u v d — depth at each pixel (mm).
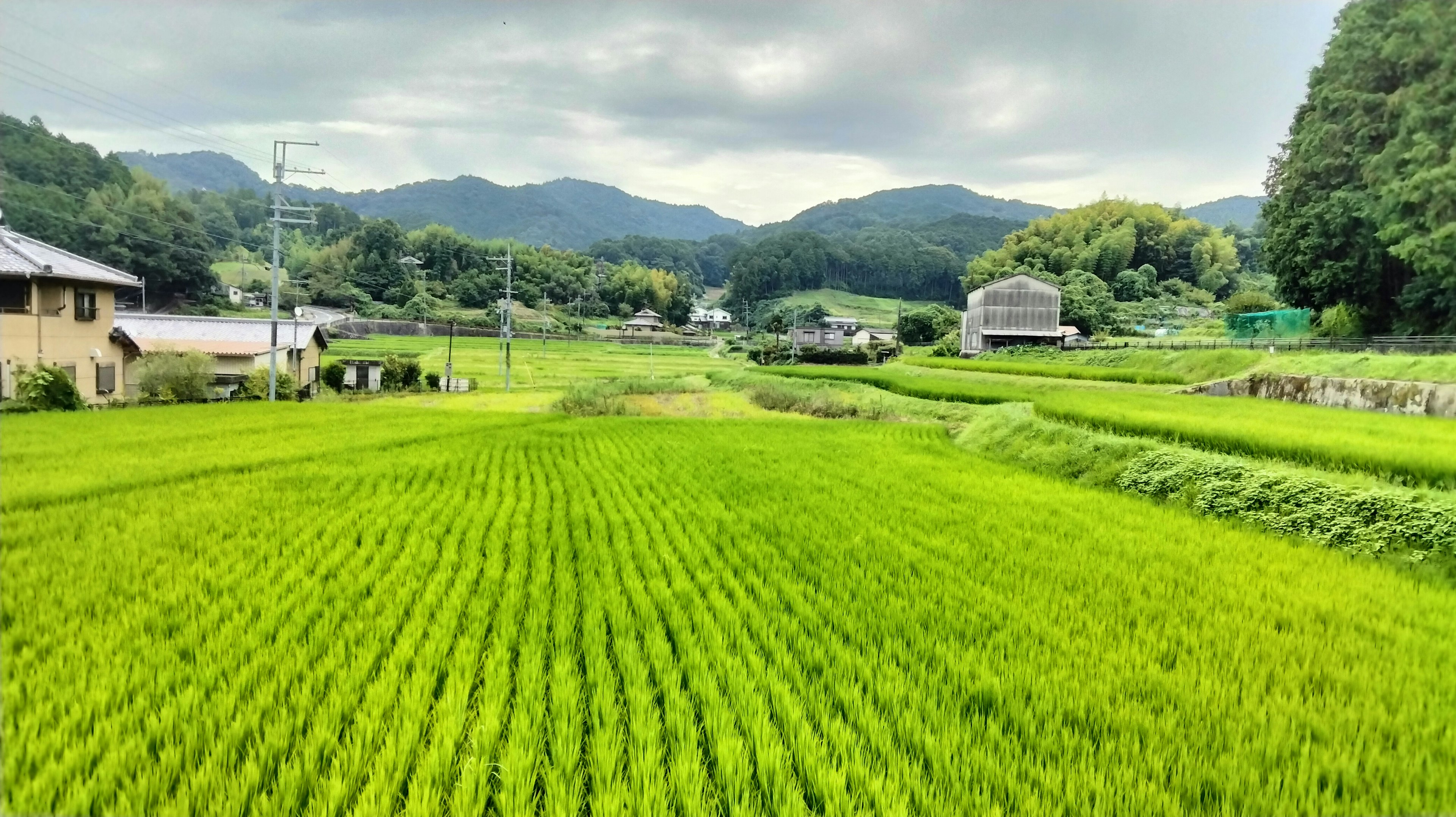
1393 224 24547
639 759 3828
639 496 11430
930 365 51438
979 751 3887
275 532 8359
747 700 4348
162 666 4762
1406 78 25297
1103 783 3652
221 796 3414
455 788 3547
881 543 8539
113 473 11242
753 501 10992
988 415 19734
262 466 12797
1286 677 4949
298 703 4301
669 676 4715
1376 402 18547
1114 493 12094
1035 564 7703
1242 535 9039
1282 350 30297
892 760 3830
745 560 7781
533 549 8016
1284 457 11227
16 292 22891
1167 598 6609
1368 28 25656
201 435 16047
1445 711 4457
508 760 3721
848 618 5992
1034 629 5797
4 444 13992
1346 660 5262
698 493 11609
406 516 9234
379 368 41781
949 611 6184
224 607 5859
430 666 4812
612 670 4949
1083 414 16219
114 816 3305
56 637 5113
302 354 38594
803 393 34875
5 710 4102
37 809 3279
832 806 3430
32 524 8227
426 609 5848
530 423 22812
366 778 3703
